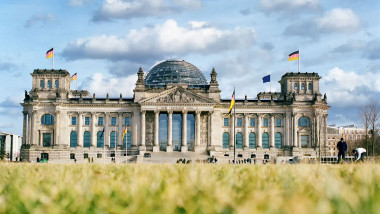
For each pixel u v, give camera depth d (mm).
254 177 21141
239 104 192375
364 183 14766
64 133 189625
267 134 193500
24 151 186500
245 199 11281
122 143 189625
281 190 14391
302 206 8656
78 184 15969
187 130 191125
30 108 188875
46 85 192375
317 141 189000
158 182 16609
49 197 12867
